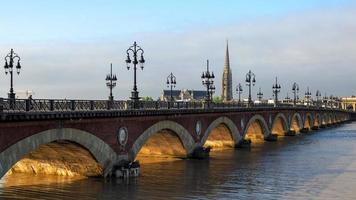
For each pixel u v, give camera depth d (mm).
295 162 61500
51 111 36344
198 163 59594
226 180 47125
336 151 76500
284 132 116812
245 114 86625
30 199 37906
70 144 40875
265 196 39969
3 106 32219
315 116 158125
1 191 40500
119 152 46656
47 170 48156
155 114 52469
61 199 38000
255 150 77688
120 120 46375
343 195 40406
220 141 82375
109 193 39938
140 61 53875
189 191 41469
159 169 53750
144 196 39125
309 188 43438
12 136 33562
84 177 46219
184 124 61312
